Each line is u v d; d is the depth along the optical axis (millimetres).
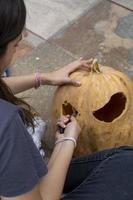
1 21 958
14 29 986
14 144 938
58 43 2457
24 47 2439
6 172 951
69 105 1708
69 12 2635
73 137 1456
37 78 1738
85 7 2658
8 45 1018
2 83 1124
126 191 1364
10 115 936
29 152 989
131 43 2422
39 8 2670
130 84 1702
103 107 1731
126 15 2586
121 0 2676
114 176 1387
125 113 1659
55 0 2707
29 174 993
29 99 2166
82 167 1503
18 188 981
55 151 1408
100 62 2336
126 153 1445
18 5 972
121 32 2486
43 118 2086
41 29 2545
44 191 1233
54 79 1708
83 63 1726
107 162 1416
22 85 1735
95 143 1687
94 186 1375
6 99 1153
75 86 1663
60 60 2365
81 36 2482
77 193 1375
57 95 1726
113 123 1650
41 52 2412
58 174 1285
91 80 1651
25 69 2330
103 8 2637
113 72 1703
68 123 1539
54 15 2623
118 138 1678
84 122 1647
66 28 2541
